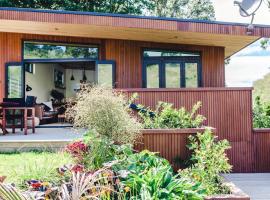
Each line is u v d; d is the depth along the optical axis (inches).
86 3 752.3
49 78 606.9
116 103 192.1
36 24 367.2
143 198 119.3
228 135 284.5
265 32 351.6
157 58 434.0
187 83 434.3
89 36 420.2
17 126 365.7
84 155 168.7
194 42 419.5
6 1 679.1
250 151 283.6
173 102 288.5
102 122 188.5
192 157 182.5
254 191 201.9
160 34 381.1
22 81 425.4
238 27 350.3
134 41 431.8
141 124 209.3
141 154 166.9
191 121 224.1
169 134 199.0
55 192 117.6
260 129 284.5
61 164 171.0
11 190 86.9
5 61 431.8
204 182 155.9
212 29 349.1
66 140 274.2
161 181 136.2
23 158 225.9
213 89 286.7
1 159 232.1
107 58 429.1
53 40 431.2
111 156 168.4
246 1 337.1
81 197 104.1
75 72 726.5
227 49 467.5
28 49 433.4
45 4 725.3
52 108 546.6
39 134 340.8
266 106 346.3
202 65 436.1
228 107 286.2
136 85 429.4
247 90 285.9
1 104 340.8
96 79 424.2
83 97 196.4
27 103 387.9
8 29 405.1
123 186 131.7
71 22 347.6
